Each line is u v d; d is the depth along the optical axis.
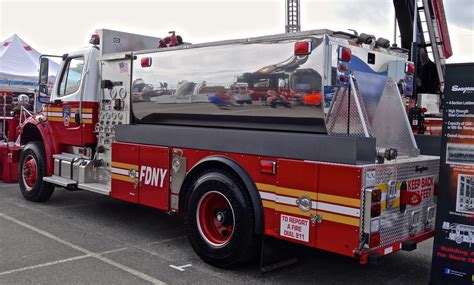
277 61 4.44
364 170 3.72
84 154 7.06
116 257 5.09
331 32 4.16
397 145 4.82
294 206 4.13
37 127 7.66
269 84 4.50
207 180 4.79
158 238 5.88
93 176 6.78
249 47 4.68
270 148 4.32
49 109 7.55
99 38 6.81
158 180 5.43
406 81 5.24
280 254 4.67
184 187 5.16
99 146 6.69
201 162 4.88
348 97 4.25
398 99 4.83
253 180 4.47
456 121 3.96
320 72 4.11
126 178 5.88
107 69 6.52
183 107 5.35
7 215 6.91
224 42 4.90
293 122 4.36
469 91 3.87
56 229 6.18
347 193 3.77
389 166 4.00
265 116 4.56
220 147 4.77
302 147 4.09
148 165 5.56
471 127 3.88
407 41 8.18
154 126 5.54
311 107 4.18
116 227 6.37
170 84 5.51
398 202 4.16
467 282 3.96
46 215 6.96
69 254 5.15
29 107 11.70
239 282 4.43
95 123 6.80
